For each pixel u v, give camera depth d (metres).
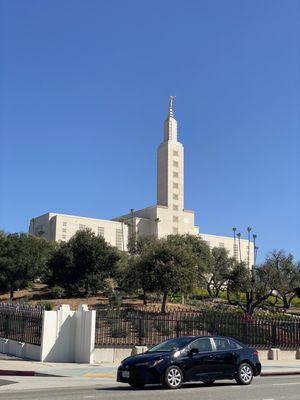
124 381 14.07
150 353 14.55
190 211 139.88
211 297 69.00
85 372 18.14
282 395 12.67
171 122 143.75
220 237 146.62
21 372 17.66
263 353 25.88
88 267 57.62
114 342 22.41
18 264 59.28
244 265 55.59
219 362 14.85
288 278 52.84
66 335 21.58
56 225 122.62
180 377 14.05
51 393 12.74
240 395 12.54
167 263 42.19
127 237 131.62
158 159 142.88
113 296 47.91
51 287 61.00
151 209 135.25
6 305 25.50
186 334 24.52
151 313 25.03
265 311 53.53
